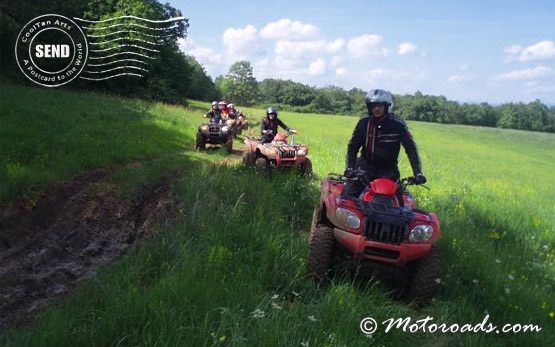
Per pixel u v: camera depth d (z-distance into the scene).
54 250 6.09
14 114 14.34
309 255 5.04
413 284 4.96
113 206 7.85
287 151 10.55
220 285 4.43
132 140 14.01
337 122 72.56
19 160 9.30
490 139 87.81
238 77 158.50
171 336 3.59
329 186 5.80
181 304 4.06
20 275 5.35
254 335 3.65
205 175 9.25
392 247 4.78
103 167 10.62
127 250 6.23
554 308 5.22
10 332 4.11
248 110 72.62
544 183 25.62
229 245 5.55
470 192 12.86
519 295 5.17
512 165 41.78
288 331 3.77
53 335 3.63
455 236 6.69
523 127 142.25
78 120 15.92
